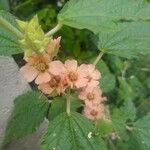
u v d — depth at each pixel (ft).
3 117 0.43
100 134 0.39
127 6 0.35
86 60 0.58
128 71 0.66
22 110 0.40
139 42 0.41
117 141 0.55
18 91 0.43
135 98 0.69
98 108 0.43
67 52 0.57
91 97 0.40
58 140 0.37
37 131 0.46
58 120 0.38
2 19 0.33
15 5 0.56
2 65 0.42
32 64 0.34
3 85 0.43
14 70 0.43
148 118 0.48
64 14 0.34
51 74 0.34
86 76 0.36
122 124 0.46
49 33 0.34
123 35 0.41
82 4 0.34
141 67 0.66
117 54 0.41
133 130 0.48
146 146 0.47
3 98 0.43
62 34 0.57
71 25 0.34
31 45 0.33
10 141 0.43
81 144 0.37
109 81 0.47
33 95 0.41
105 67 0.47
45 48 0.34
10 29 0.33
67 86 0.36
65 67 0.36
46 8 0.56
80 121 0.38
